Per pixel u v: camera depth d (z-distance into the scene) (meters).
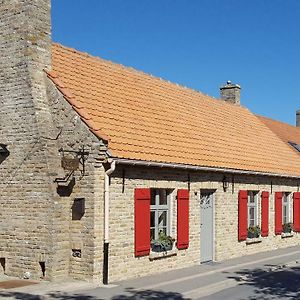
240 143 22.44
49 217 14.22
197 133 19.84
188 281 14.94
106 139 14.05
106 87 17.47
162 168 16.25
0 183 15.17
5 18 15.23
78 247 14.25
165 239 16.44
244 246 21.12
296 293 13.73
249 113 27.45
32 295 12.27
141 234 15.34
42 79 15.01
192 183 17.83
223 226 19.66
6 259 14.96
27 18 14.85
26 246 14.60
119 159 14.23
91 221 14.06
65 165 14.44
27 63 14.77
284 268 18.39
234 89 27.56
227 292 13.82
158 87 20.86
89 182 14.16
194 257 18.02
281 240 24.12
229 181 19.98
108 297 12.34
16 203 14.86
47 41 15.34
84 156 14.26
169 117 19.19
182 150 17.61
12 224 14.90
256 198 22.30
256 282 15.41
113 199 14.49
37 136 14.53
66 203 14.50
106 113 15.91
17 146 14.90
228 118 24.17
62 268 14.29
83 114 14.45
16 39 15.01
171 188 16.78
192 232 17.88
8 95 15.09
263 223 22.33
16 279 14.49
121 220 14.75
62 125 14.69
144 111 18.05
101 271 14.12
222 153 20.00
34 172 14.57
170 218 16.91
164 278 15.30
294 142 30.89
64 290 13.00
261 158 22.72
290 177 24.00
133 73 20.00
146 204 15.58
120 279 14.70
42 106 14.76
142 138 16.23
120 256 14.70
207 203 19.09
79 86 16.12
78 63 17.31
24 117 14.78
